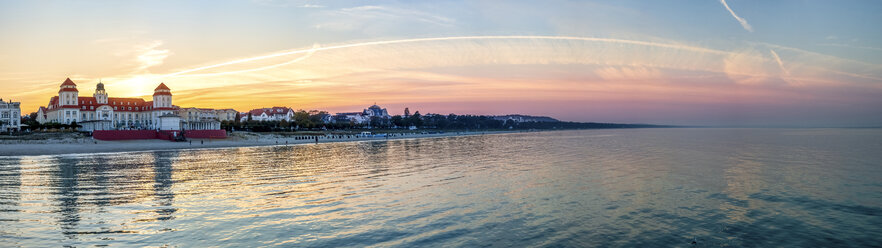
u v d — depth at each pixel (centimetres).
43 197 4031
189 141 13188
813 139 18100
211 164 7231
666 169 6341
